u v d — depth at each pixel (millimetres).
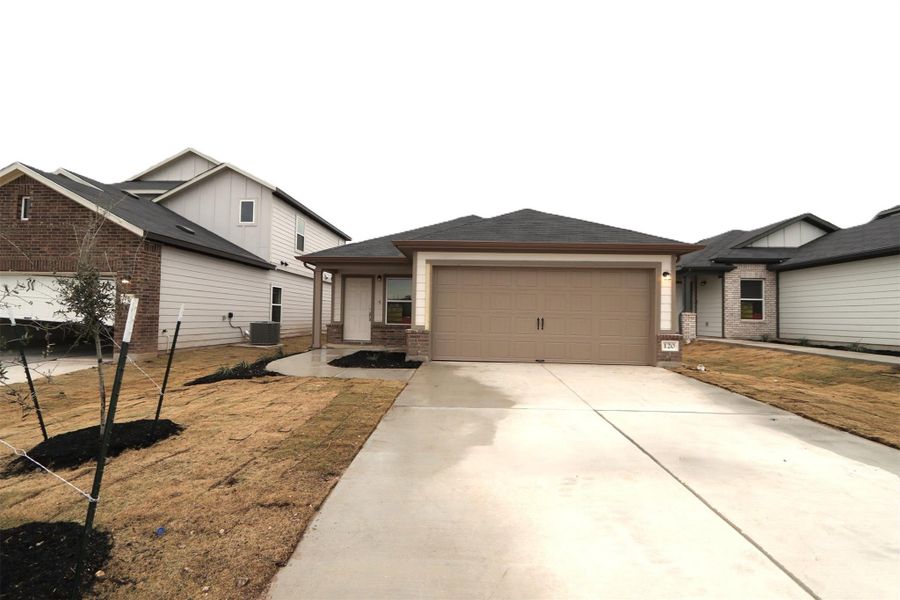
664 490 3568
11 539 2635
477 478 3768
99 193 12742
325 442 4562
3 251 11289
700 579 2461
